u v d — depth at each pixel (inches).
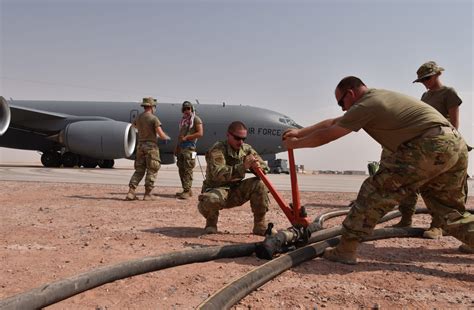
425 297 103.0
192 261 129.0
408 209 193.2
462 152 123.8
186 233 182.1
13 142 973.2
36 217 216.7
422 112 122.0
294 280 115.1
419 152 120.3
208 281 112.7
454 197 131.0
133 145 813.9
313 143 132.3
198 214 242.7
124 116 954.1
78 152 855.7
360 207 129.6
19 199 291.1
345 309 94.4
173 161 965.8
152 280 112.3
